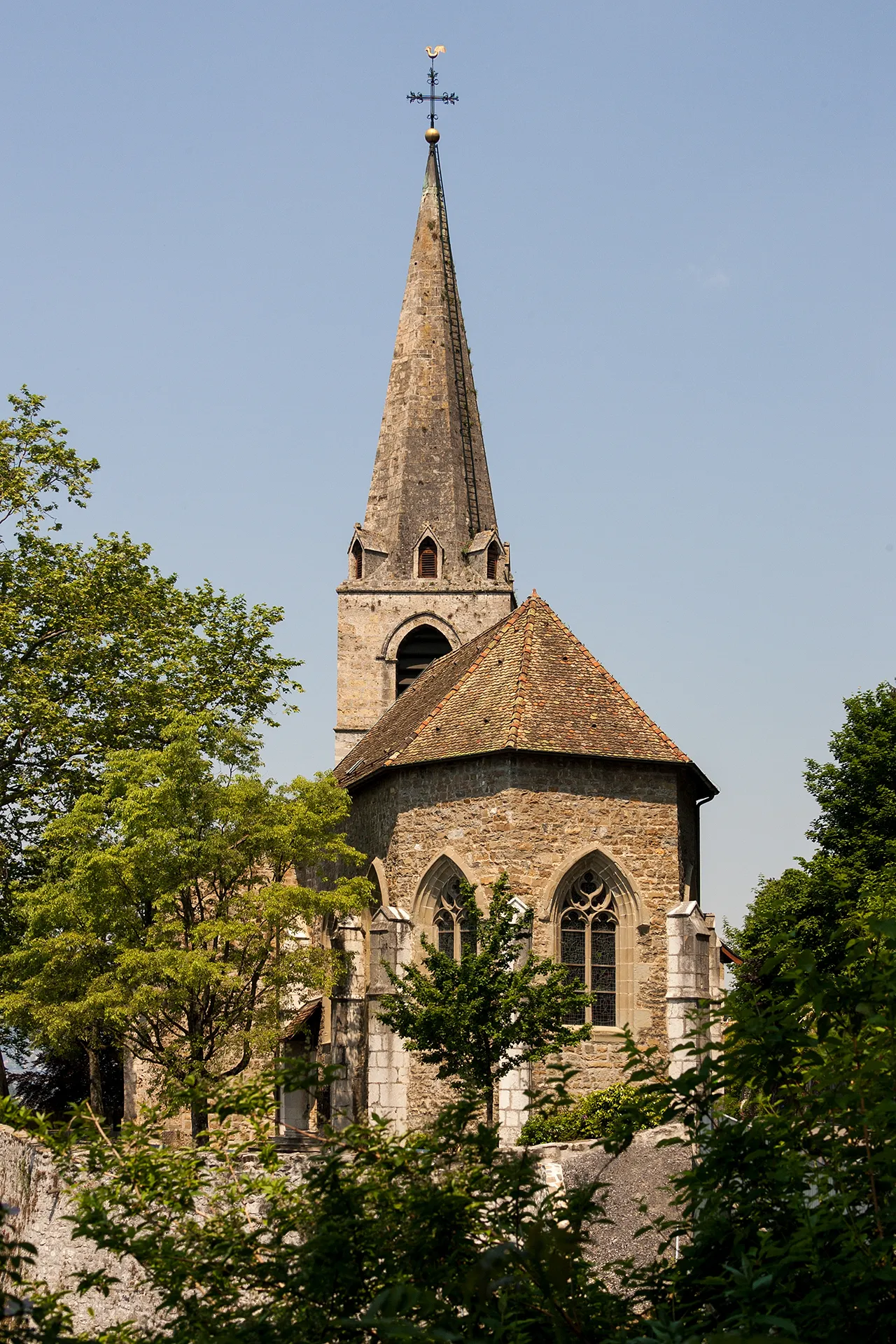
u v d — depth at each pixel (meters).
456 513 54.06
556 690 35.91
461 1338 7.29
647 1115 8.83
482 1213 8.88
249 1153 15.17
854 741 42.66
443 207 58.06
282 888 33.88
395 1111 33.62
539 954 33.47
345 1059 36.28
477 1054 28.42
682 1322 7.77
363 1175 9.35
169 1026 35.56
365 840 39.22
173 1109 10.87
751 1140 8.27
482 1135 8.98
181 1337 8.35
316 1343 8.00
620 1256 19.83
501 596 53.03
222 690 43.66
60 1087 49.81
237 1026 35.59
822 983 8.21
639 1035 33.88
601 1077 33.28
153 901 34.31
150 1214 9.62
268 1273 8.66
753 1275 7.71
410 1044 29.25
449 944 34.94
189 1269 8.91
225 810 34.41
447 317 56.38
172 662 41.94
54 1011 33.03
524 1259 7.77
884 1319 7.28
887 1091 7.91
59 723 39.03
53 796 39.53
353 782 39.06
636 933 34.28
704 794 37.94
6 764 40.31
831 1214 7.79
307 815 35.00
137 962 31.92
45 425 42.47
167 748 34.88
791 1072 8.45
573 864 34.03
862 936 8.63
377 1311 7.39
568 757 34.47
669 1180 8.96
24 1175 22.62
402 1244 8.41
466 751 34.91
